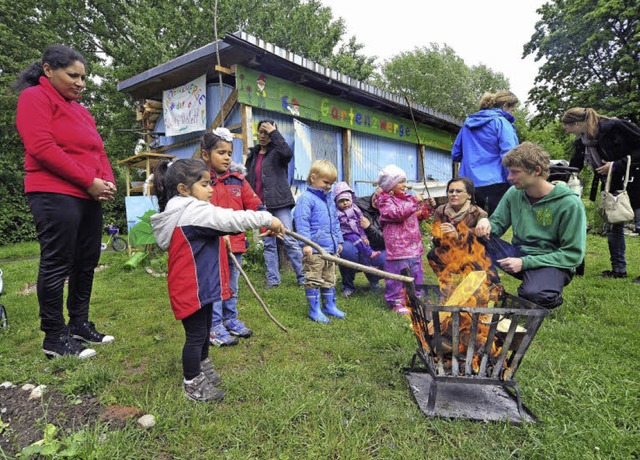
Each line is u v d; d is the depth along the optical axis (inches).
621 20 641.6
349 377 92.4
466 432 71.6
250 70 232.8
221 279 92.1
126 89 290.7
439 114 416.8
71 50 100.2
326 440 68.2
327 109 297.0
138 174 678.5
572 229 106.0
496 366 76.7
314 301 133.9
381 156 371.9
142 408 78.6
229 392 85.2
